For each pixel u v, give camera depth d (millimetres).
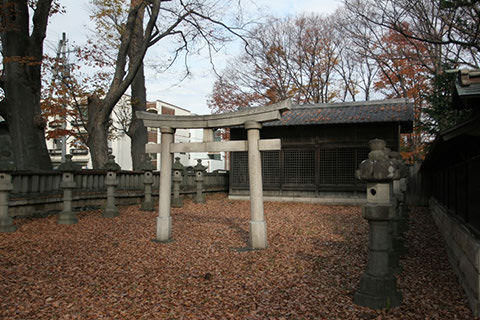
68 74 16781
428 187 15242
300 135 16359
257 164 7406
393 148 14836
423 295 4684
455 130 5016
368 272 4426
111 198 11453
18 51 12055
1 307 4281
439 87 14133
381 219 4277
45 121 12742
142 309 4301
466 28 13242
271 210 13891
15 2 11680
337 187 15703
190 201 16719
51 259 6371
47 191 10594
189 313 4188
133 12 14531
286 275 5590
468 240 4695
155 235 8656
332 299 4578
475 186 4922
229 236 8625
